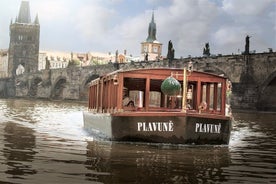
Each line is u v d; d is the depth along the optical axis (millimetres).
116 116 24062
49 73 189875
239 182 15133
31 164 16953
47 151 20812
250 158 20781
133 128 23672
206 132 23688
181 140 23156
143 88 28000
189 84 27141
